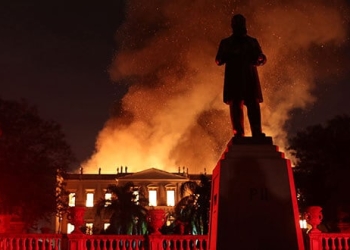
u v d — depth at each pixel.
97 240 21.81
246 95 13.30
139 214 66.12
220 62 13.69
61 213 45.47
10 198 36.84
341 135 44.53
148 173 98.38
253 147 12.84
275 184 12.60
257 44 13.62
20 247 21.75
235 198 12.53
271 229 12.40
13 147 38.34
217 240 12.38
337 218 36.12
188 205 57.47
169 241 22.06
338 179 38.56
